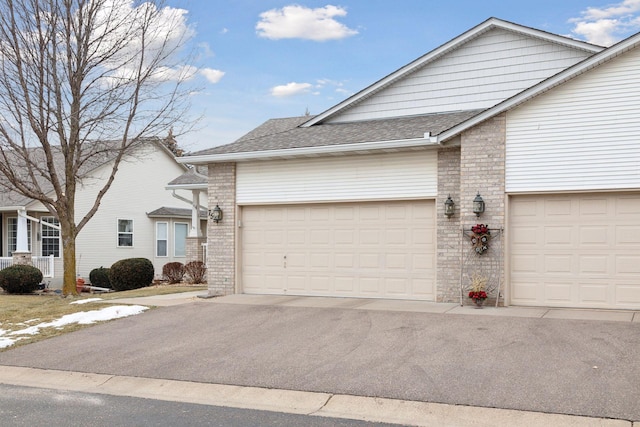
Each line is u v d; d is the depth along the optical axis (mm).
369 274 13641
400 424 6184
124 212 26016
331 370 7961
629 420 5879
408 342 9133
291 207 14578
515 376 7273
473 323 10180
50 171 15508
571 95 11391
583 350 8203
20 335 10922
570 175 11406
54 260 23406
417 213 13188
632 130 10969
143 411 6809
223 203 15211
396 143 12625
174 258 28109
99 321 11797
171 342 9938
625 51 10922
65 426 6285
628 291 11227
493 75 15008
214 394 7434
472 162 12133
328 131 15438
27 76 14898
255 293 14922
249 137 19984
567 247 11641
